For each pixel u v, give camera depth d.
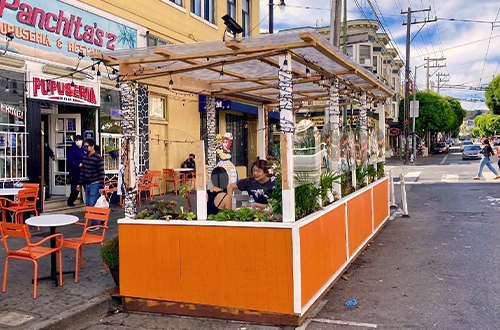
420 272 6.48
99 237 6.41
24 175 9.66
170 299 5.12
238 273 4.82
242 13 19.78
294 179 4.83
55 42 10.32
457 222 10.27
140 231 5.24
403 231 9.49
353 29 35.31
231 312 4.87
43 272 6.45
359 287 5.91
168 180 12.09
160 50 5.14
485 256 7.22
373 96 9.98
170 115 13.95
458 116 70.56
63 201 11.17
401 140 47.38
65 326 4.78
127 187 5.44
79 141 10.87
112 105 12.27
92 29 11.39
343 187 7.10
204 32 16.70
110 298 5.45
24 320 4.69
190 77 7.37
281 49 4.76
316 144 5.55
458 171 25.38
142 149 10.23
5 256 7.26
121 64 5.64
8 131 9.30
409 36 34.72
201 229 4.96
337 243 6.16
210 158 8.32
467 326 4.55
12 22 9.25
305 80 6.90
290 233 4.60
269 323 4.73
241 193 5.95
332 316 4.92
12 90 9.35
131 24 12.82
